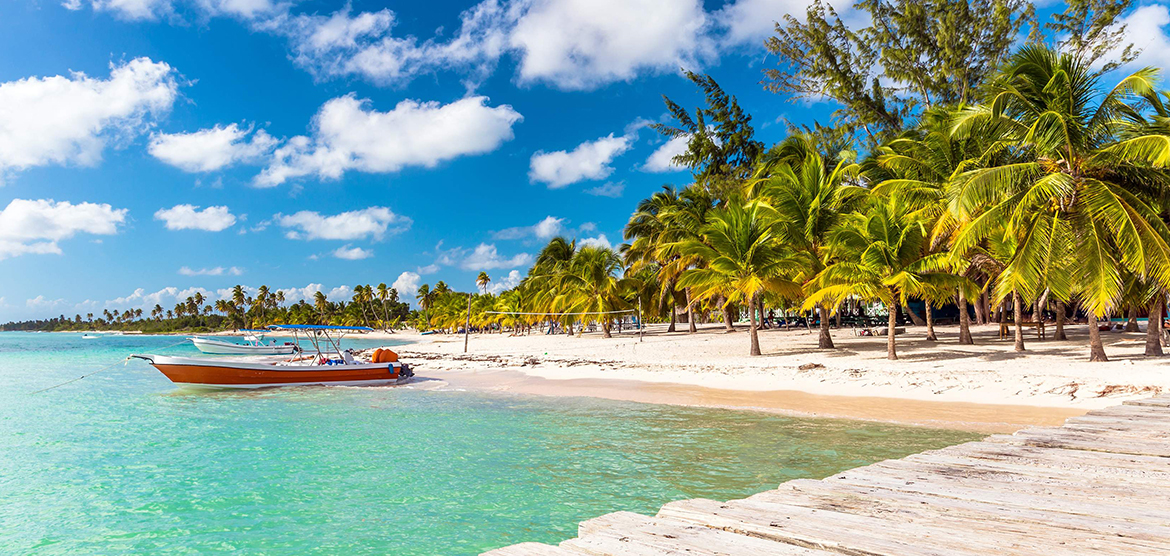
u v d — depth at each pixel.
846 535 3.41
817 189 24.48
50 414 16.67
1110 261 15.84
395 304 167.88
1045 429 7.16
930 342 26.72
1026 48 16.58
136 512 8.34
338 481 9.56
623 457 10.53
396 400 18.19
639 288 46.69
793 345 28.22
